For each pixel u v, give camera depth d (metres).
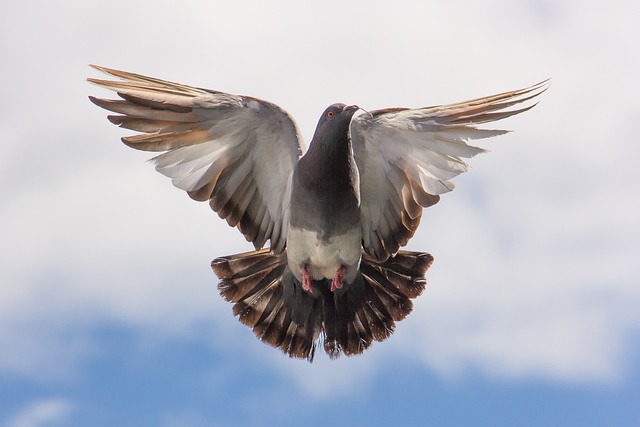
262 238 15.62
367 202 15.56
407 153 14.99
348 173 14.91
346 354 15.78
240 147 15.10
